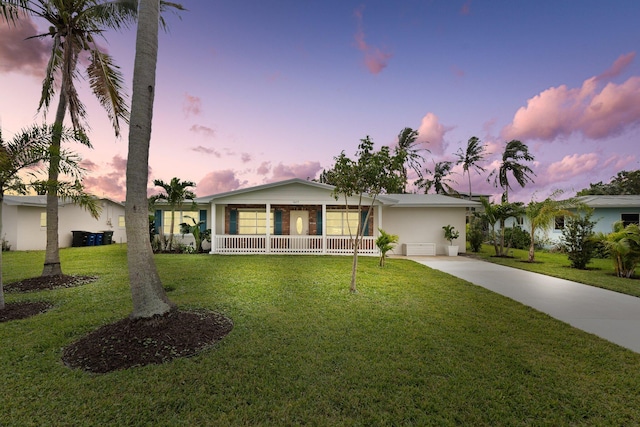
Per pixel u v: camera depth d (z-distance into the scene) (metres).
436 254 14.52
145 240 4.08
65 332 4.09
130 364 3.20
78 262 10.30
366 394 2.70
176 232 15.27
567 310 5.39
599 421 2.37
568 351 3.64
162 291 4.21
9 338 3.90
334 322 4.58
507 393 2.74
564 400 2.64
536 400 2.64
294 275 8.31
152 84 4.25
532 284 7.59
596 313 5.23
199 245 13.91
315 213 14.86
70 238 16.78
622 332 4.33
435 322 4.62
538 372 3.11
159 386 2.79
